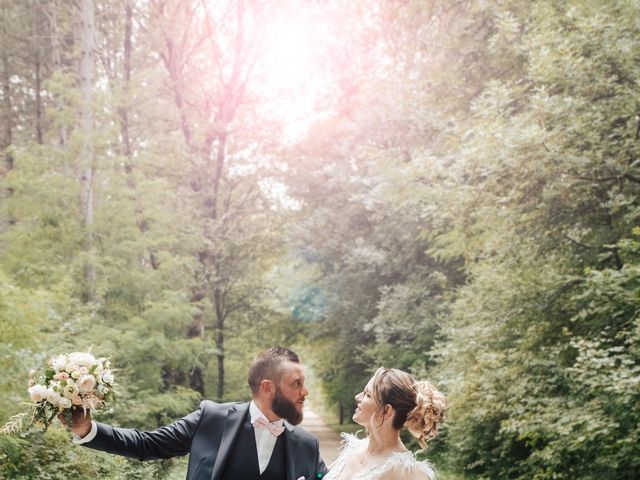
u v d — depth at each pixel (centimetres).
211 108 2547
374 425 314
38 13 2064
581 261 809
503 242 836
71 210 1348
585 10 806
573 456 745
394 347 1791
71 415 281
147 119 2141
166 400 1236
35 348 762
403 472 298
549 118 759
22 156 1303
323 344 2744
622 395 613
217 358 2320
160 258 1499
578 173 736
